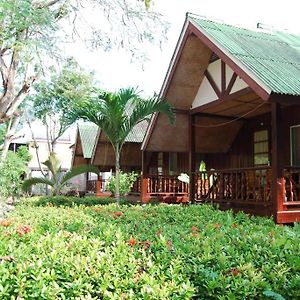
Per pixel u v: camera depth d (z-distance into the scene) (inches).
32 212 276.4
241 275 106.7
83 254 123.9
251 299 98.4
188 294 93.5
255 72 270.8
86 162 921.5
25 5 351.9
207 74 383.6
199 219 235.8
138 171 751.7
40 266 102.3
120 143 388.2
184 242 144.3
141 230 184.1
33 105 823.7
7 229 165.3
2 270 98.7
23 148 952.9
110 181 676.1
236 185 340.2
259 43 354.9
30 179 575.2
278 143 281.1
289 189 305.0
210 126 438.9
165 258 117.8
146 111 376.8
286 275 111.9
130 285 96.7
